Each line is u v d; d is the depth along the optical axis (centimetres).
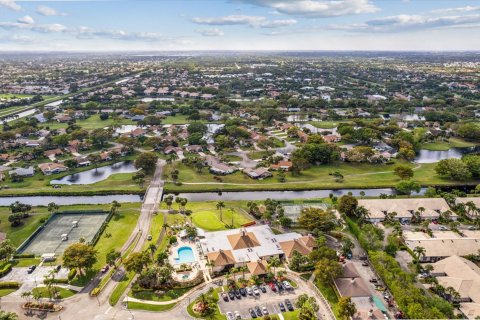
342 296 13725
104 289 14525
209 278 15275
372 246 16750
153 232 18775
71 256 15062
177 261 16338
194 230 18125
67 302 13775
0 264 16075
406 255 16775
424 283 14825
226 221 19988
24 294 13550
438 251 16488
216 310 13338
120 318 12962
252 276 14912
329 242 18025
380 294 14225
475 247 16725
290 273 15538
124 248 17312
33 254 16725
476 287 13912
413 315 12200
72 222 19938
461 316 12938
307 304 13575
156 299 13938
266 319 12544
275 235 18025
